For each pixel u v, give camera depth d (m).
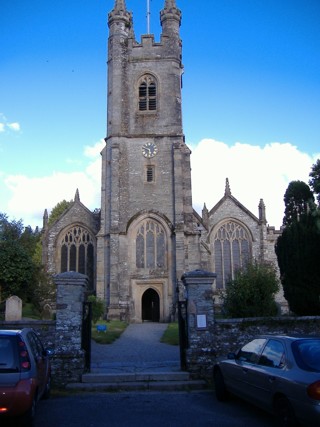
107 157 40.72
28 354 8.90
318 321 14.75
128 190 39.72
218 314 34.50
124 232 38.06
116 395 12.27
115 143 40.25
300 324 14.73
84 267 43.38
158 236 38.69
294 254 22.31
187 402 11.37
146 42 43.41
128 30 44.22
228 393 11.34
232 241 46.75
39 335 13.98
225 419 9.69
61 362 13.56
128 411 10.48
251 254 46.00
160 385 13.00
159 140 40.78
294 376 8.10
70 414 10.22
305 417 7.54
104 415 10.12
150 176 40.12
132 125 41.31
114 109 41.34
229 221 47.12
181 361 14.45
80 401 11.55
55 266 43.25
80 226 44.22
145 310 41.38
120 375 13.57
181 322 14.72
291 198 44.50
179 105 41.91
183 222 38.25
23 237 58.06
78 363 13.62
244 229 46.81
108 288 37.16
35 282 35.09
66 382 13.40
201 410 10.52
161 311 37.16
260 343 10.09
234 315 22.56
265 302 22.53
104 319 36.19
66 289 14.19
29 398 8.35
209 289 14.56
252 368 9.64
